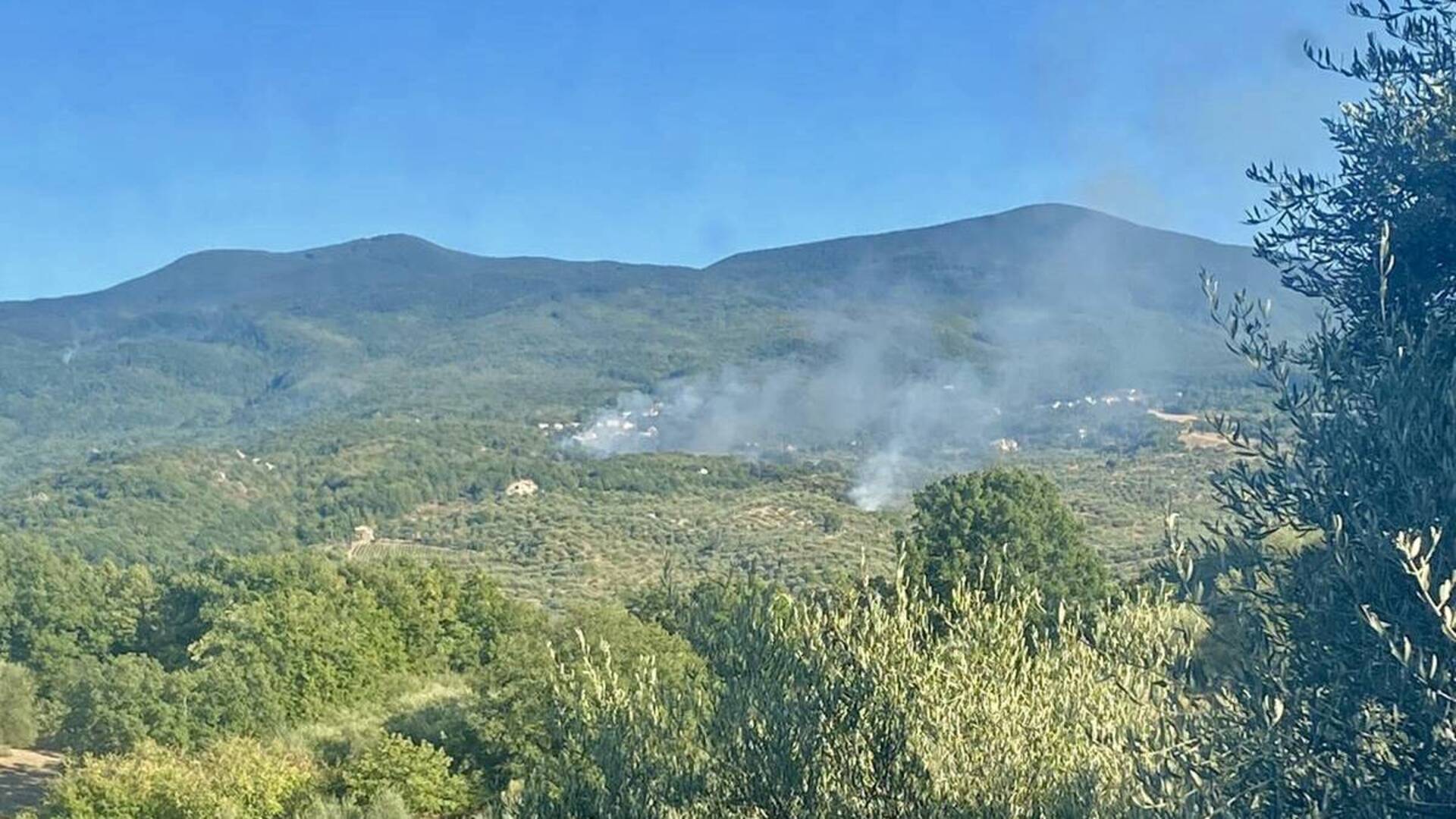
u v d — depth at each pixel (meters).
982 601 8.65
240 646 48.47
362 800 31.12
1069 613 8.40
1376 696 3.99
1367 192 4.98
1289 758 4.12
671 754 7.98
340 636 50.34
